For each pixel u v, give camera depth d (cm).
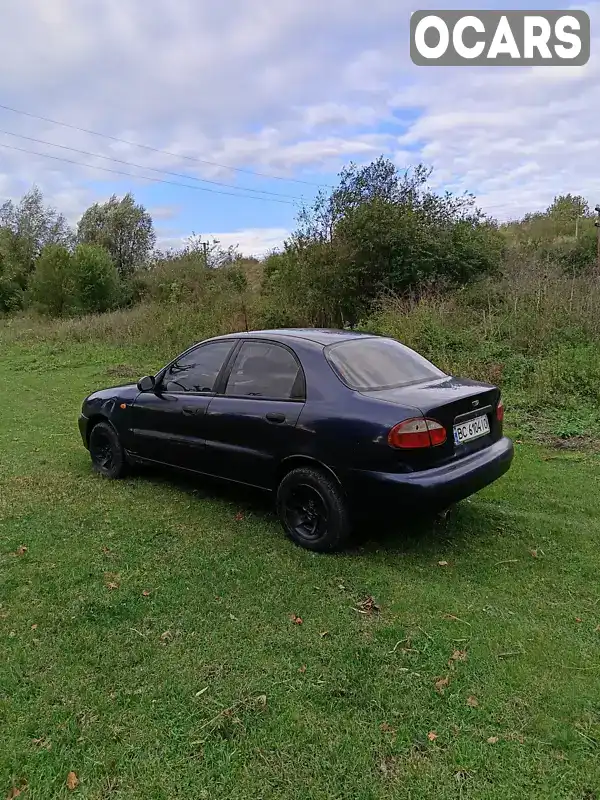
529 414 770
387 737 229
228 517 460
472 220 1791
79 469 598
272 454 412
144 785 209
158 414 501
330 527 385
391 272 1644
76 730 234
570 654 280
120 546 408
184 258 2661
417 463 356
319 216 1714
